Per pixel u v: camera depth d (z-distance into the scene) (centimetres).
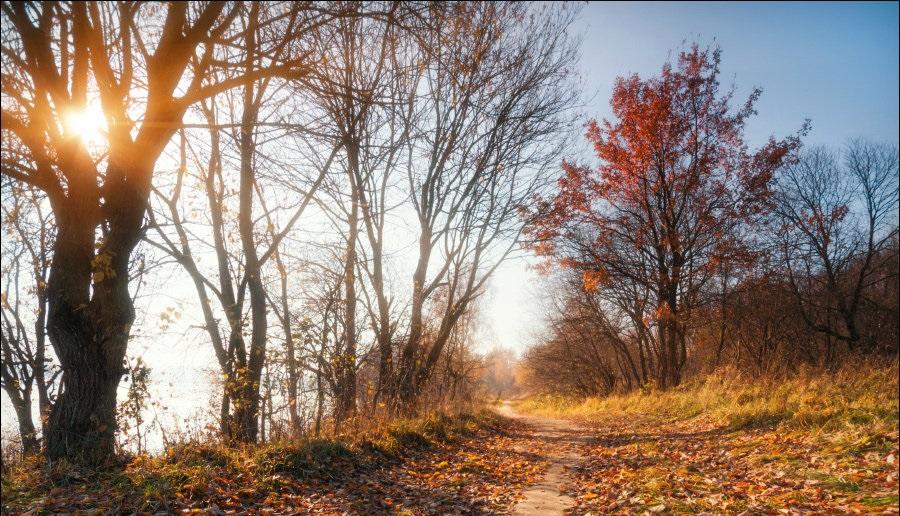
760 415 1187
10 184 698
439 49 806
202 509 633
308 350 1063
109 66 745
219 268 1148
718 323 2483
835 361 1555
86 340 760
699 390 1998
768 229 2436
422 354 1642
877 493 576
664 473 852
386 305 1461
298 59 771
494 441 1530
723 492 686
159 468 738
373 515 689
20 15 600
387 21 749
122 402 807
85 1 635
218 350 1070
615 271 2569
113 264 769
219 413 985
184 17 694
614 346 3884
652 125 2311
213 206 1138
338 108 1167
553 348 4384
